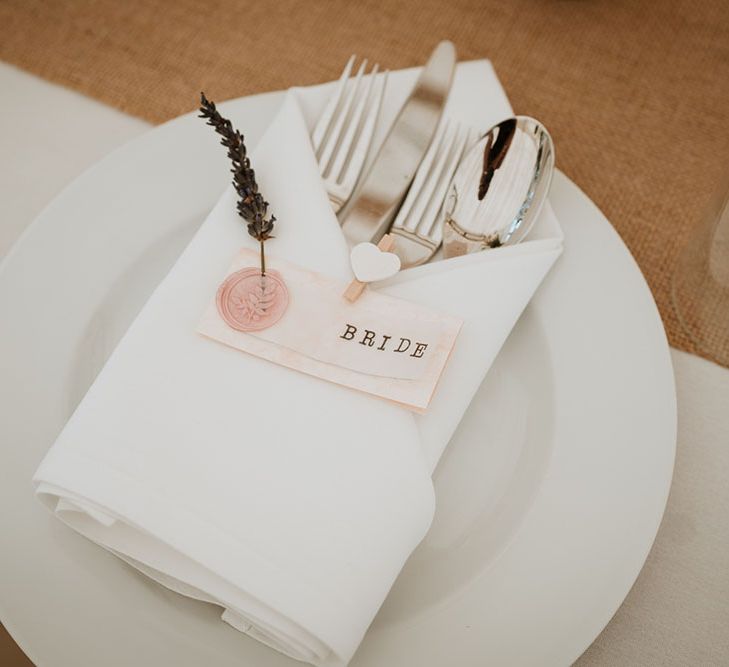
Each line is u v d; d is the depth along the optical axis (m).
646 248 0.42
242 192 0.33
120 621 0.30
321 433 0.31
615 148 0.45
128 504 0.29
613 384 0.34
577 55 0.48
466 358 0.33
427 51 0.49
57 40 0.47
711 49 0.48
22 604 0.29
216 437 0.30
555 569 0.31
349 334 0.33
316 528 0.29
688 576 0.34
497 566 0.31
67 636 0.29
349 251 0.36
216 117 0.32
